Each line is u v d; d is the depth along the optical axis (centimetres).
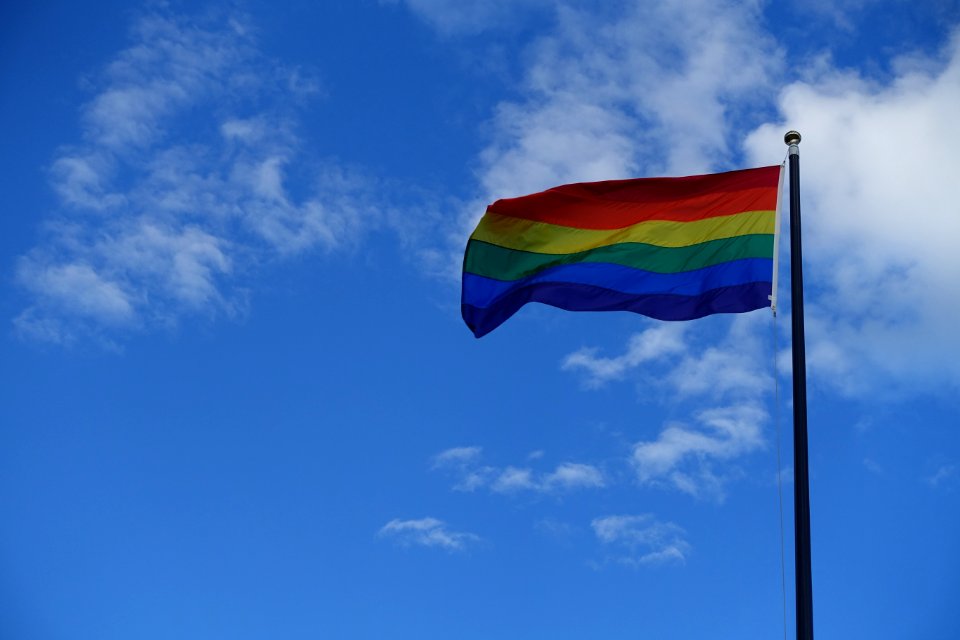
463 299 1748
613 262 1716
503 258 1748
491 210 1745
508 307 1753
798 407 1289
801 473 1245
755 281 1623
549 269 1736
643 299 1680
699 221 1695
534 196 1748
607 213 1739
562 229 1748
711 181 1709
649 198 1730
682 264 1678
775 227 1645
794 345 1345
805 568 1191
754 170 1698
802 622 1167
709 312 1634
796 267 1427
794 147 1541
